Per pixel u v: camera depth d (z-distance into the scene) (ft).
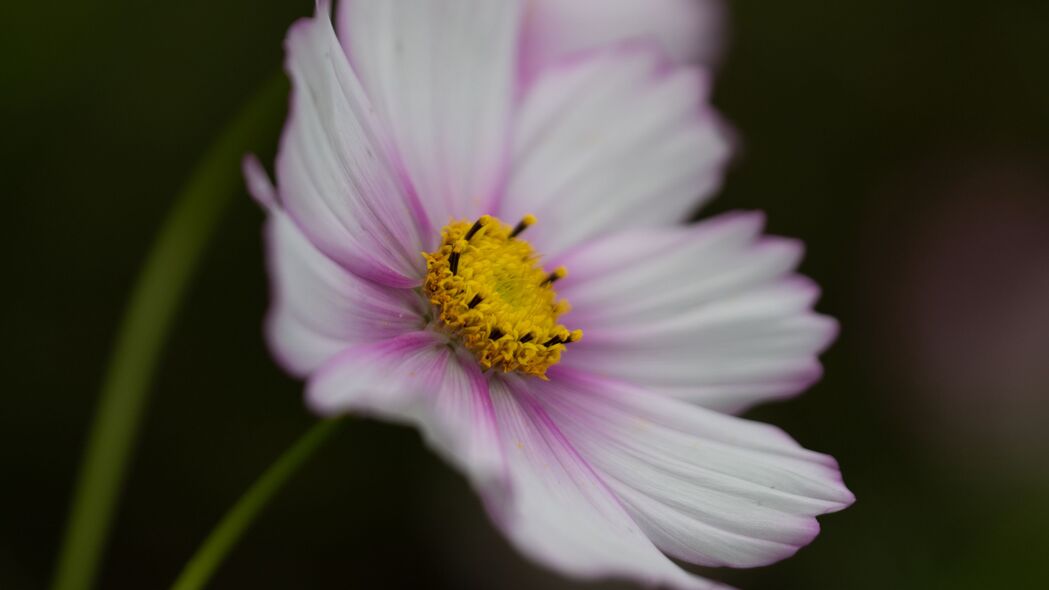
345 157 0.71
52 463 1.05
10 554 1.04
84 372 1.05
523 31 0.91
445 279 0.75
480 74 0.77
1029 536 1.08
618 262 0.80
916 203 1.19
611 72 0.82
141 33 1.06
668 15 0.93
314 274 0.68
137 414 0.79
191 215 0.81
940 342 1.17
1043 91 1.23
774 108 1.19
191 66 1.07
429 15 0.76
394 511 1.10
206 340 1.07
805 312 0.79
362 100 0.72
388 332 0.73
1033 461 1.13
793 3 1.19
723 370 0.78
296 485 1.09
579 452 0.75
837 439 1.13
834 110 1.19
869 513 1.10
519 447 0.73
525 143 0.80
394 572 1.10
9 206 1.04
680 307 0.79
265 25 1.08
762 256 0.79
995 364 1.16
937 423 1.15
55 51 1.04
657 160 0.81
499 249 0.76
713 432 0.75
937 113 1.21
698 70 0.82
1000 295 1.17
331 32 0.69
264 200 0.66
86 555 0.77
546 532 0.66
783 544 0.72
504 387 0.75
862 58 1.20
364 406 0.64
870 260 1.18
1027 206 1.19
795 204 1.17
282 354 0.65
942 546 1.08
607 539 0.68
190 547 1.08
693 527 0.73
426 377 0.72
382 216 0.74
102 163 1.06
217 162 0.81
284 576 1.09
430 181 0.77
